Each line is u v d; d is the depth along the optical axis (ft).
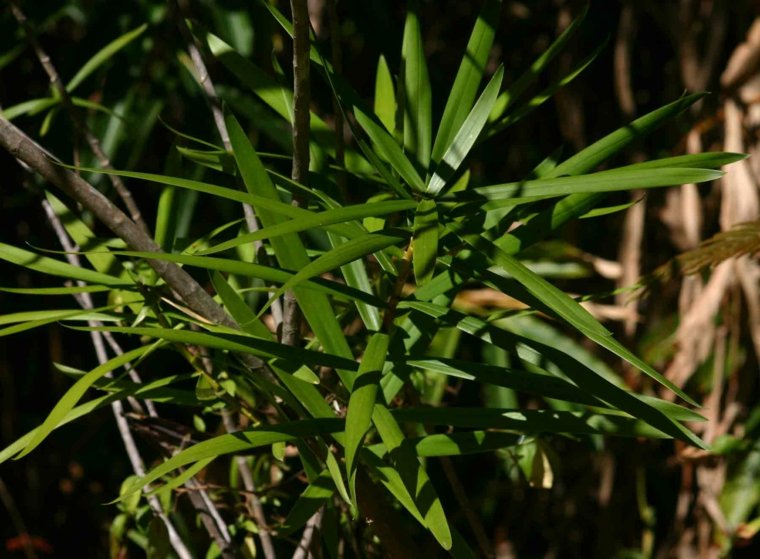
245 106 6.73
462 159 3.85
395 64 7.67
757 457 6.80
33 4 6.88
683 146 7.37
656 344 7.25
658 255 8.10
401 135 4.26
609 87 8.88
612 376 6.76
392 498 4.82
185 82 6.75
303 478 4.62
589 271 7.00
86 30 7.52
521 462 4.54
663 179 3.62
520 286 3.78
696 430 7.06
